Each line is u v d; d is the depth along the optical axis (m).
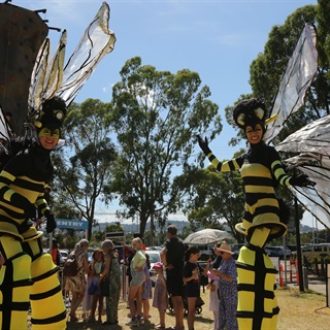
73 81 5.57
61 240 41.12
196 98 39.00
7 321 4.56
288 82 5.52
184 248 9.52
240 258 5.30
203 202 41.16
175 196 40.16
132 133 38.81
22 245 4.94
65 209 42.31
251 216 5.37
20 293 4.62
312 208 6.06
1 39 5.04
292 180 5.04
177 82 38.22
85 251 10.97
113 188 40.12
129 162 39.78
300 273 18.58
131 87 38.75
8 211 4.80
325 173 5.69
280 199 5.43
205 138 6.05
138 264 10.45
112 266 10.45
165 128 39.12
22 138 5.03
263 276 5.18
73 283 10.70
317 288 19.73
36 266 5.01
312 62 5.19
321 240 42.19
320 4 21.44
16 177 4.88
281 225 5.26
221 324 8.42
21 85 5.07
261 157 5.41
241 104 5.52
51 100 5.08
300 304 14.37
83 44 5.72
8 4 5.06
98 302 11.62
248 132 5.47
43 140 4.99
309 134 5.34
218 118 39.31
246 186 5.41
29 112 5.12
